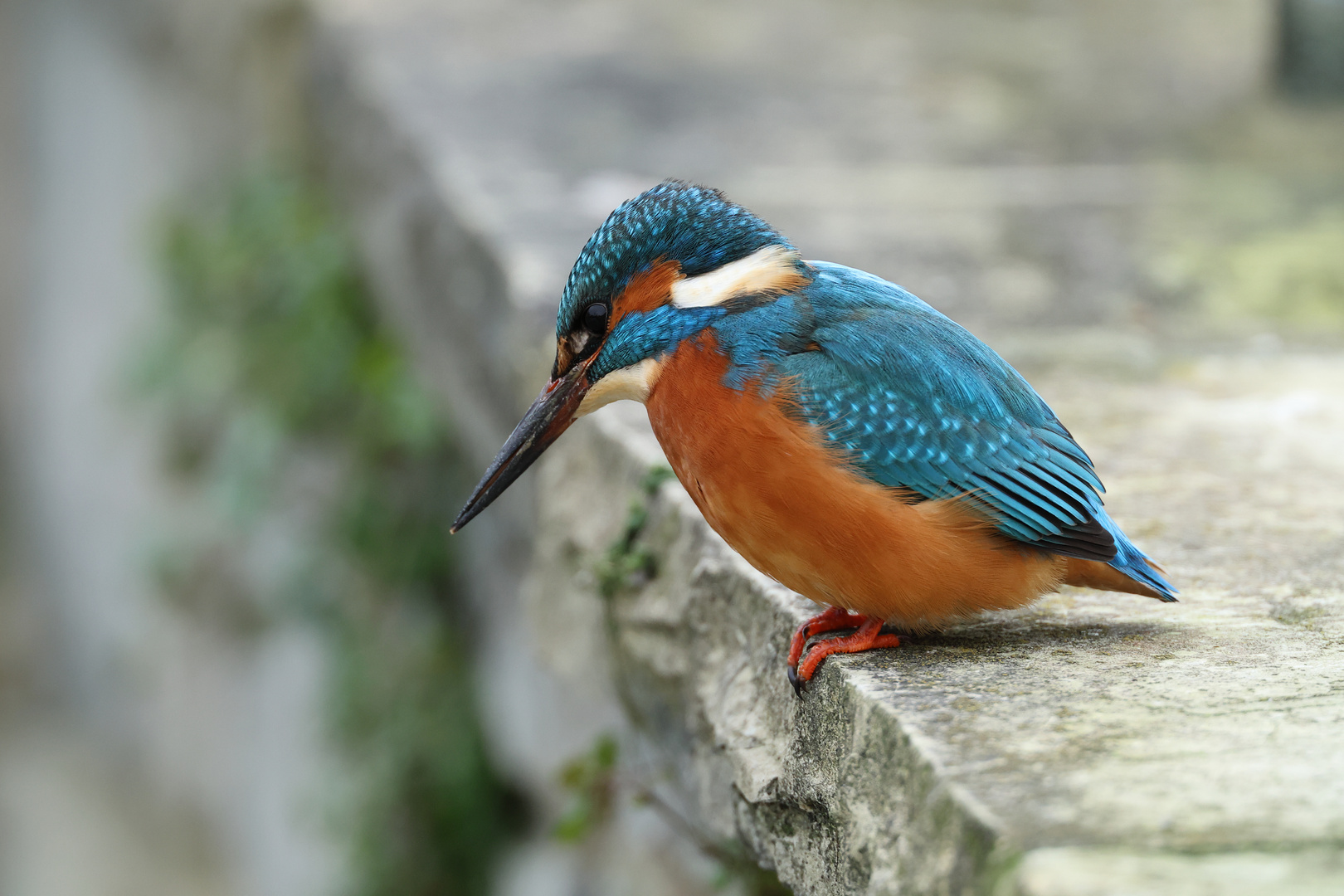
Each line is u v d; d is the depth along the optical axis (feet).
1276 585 17.85
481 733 44.57
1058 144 46.42
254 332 58.39
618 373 16.11
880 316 15.56
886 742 13.34
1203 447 23.97
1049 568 15.52
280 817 55.62
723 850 22.13
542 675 33.81
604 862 31.14
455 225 36.45
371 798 45.52
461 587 45.85
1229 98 52.44
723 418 15.03
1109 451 23.84
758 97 50.60
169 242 66.13
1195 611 16.92
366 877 45.21
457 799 44.65
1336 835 10.52
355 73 53.31
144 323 73.05
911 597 15.06
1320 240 36.63
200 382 59.11
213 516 61.67
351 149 52.49
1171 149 45.93
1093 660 14.98
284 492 53.93
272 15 65.10
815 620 15.99
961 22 65.51
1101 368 28.22
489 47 56.70
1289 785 11.46
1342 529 20.02
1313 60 51.60
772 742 16.67
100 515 84.02
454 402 37.73
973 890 10.91
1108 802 11.21
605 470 24.00
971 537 14.92
